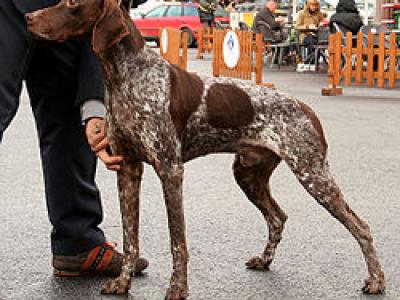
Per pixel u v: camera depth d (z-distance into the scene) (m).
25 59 4.21
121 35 3.87
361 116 12.68
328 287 4.61
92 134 4.25
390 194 7.14
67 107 4.57
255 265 4.92
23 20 4.17
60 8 3.92
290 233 5.75
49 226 5.82
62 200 4.61
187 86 4.21
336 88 16.48
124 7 4.12
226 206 6.56
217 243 5.46
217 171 8.09
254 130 4.41
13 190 7.02
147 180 7.55
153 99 4.03
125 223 4.37
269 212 4.86
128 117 4.07
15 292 4.45
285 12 31.86
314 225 5.98
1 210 6.29
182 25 34.28
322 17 24.92
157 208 6.44
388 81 19.05
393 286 4.64
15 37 4.15
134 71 4.05
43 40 4.04
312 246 5.43
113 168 4.20
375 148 9.59
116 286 4.41
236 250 5.30
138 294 4.41
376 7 28.39
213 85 4.33
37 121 4.64
